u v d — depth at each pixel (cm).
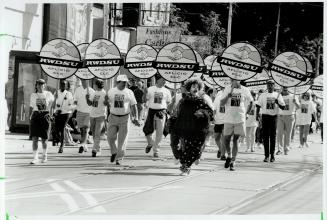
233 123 2927
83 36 5691
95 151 3362
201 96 2711
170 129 2947
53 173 2658
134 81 5856
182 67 3247
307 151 4256
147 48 3612
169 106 3222
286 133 3962
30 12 4750
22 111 4238
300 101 4581
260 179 2669
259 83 4394
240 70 3138
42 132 2969
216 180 2586
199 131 2691
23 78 4219
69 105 3506
